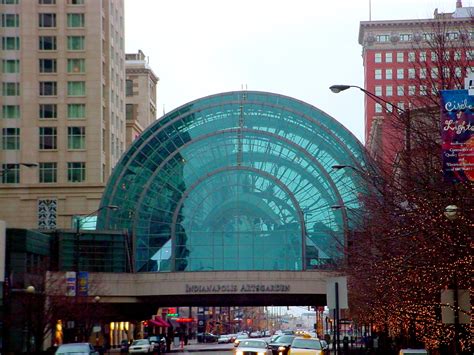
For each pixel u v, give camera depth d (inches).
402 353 1435.8
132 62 7145.7
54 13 4849.9
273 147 3617.1
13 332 2763.3
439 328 1524.4
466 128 1043.3
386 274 1642.5
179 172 3609.7
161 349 3622.0
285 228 3567.9
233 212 3590.1
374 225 1828.2
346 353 2460.6
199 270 3501.5
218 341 5949.8
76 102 4813.0
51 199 4717.0
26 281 2635.3
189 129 3631.9
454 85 1427.2
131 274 3326.8
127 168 3614.7
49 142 4783.5
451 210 1112.2
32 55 4813.0
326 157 3575.3
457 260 1221.7
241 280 3282.5
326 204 3560.5
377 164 1830.7
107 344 4001.0
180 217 3590.1
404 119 1662.2
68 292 2625.5
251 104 3607.3
